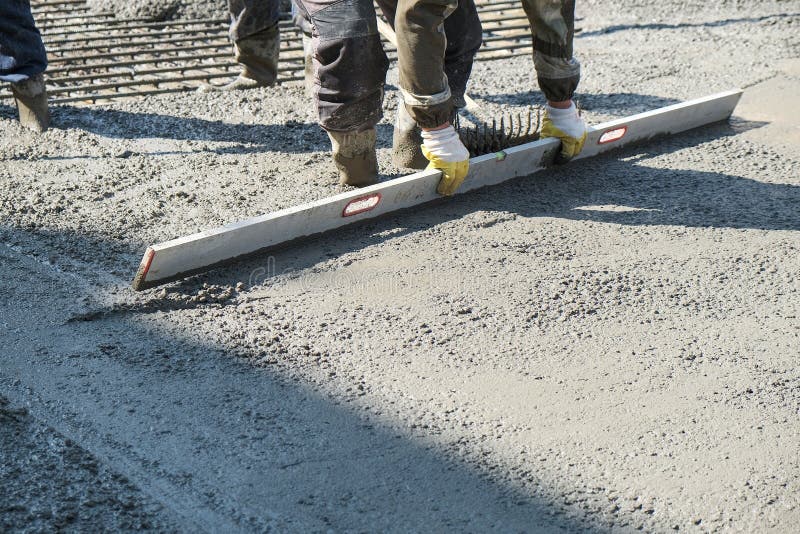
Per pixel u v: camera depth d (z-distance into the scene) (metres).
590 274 3.00
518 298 2.85
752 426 2.27
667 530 1.94
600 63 5.44
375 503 1.99
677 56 5.55
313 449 2.16
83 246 3.14
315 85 3.42
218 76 5.24
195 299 2.80
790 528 1.95
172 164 3.90
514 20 6.37
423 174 3.39
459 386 2.41
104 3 6.26
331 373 2.46
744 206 3.53
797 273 3.03
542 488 2.05
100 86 4.91
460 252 3.14
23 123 4.27
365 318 2.73
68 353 2.52
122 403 2.31
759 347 2.62
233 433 2.21
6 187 3.62
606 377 2.46
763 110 4.62
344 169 3.62
